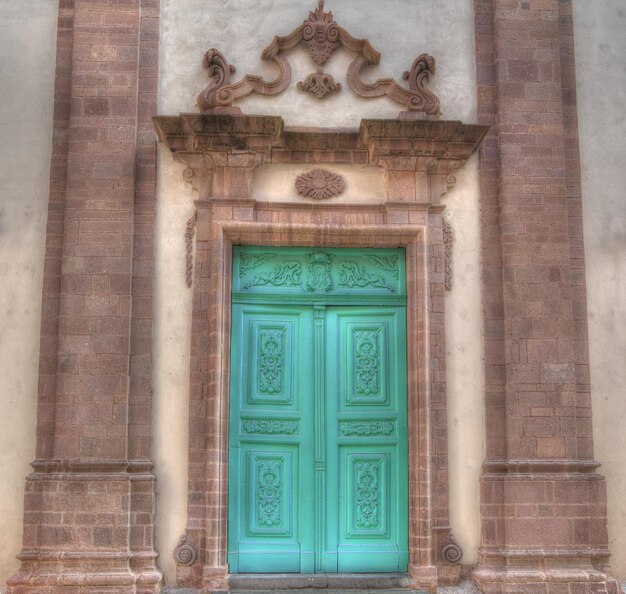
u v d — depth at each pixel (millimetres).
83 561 8305
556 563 8586
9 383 8922
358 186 9375
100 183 9047
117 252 8930
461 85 9656
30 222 9203
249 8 9695
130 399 8781
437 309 9156
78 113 9164
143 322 8945
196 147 9031
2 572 8586
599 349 9305
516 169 9352
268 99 9469
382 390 9219
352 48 9609
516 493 8695
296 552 8875
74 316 8797
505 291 9125
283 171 9344
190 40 9586
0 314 9031
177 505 8711
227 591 8414
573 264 9398
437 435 8945
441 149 9164
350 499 9039
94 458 8547
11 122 9383
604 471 9102
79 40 9320
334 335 9312
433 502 8828
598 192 9609
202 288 9055
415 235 9234
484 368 9102
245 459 9008
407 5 9797
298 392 9188
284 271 9375
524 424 8883
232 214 9109
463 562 8773
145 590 8297
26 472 8773
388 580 8656
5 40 9555
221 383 8812
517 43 9602
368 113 9508
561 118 9484
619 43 9875
